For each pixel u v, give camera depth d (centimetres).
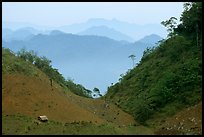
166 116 5397
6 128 4059
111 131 4288
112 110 6091
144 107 5675
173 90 5847
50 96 5266
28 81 5453
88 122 4616
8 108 4641
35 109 4753
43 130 4097
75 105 5406
